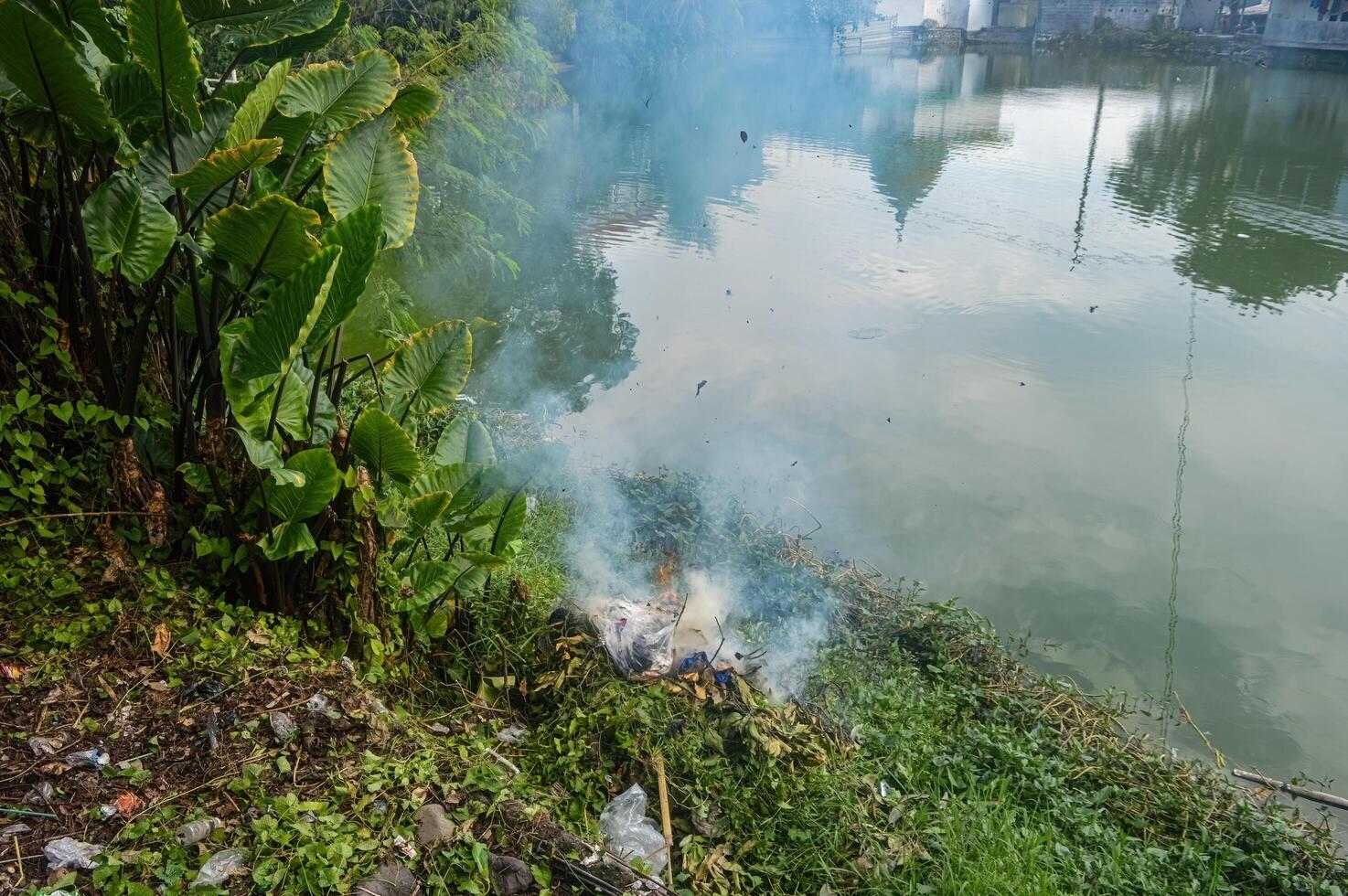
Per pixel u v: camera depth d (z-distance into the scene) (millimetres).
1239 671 6629
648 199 19328
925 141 26219
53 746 3006
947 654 5875
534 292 13258
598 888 3199
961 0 58219
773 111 31125
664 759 4000
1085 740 5258
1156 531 8445
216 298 3562
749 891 3562
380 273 9180
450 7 10953
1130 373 11922
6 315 3631
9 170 3629
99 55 3961
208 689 3355
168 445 3799
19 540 3494
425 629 4164
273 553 3533
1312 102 31109
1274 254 16828
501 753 3873
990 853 3908
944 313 13859
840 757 4383
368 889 2881
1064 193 20953
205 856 2771
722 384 10945
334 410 3842
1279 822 4637
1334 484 9344
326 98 3770
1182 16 49531
